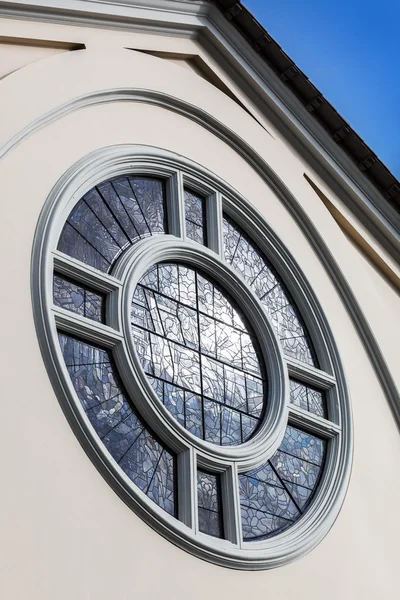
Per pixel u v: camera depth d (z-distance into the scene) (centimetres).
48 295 850
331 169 1268
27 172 908
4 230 853
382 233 1305
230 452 939
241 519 933
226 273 1059
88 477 802
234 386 1016
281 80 1246
